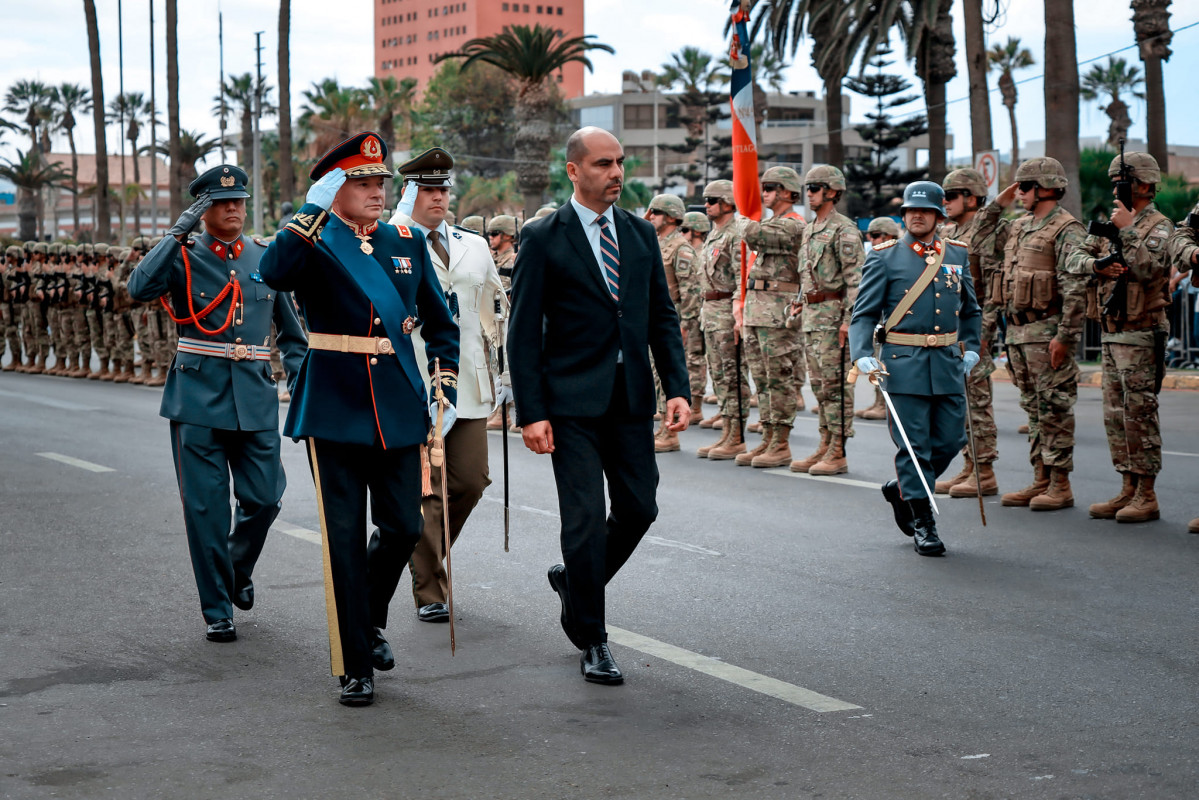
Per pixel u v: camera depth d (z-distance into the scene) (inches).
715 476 422.3
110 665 216.8
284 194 1472.7
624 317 206.4
